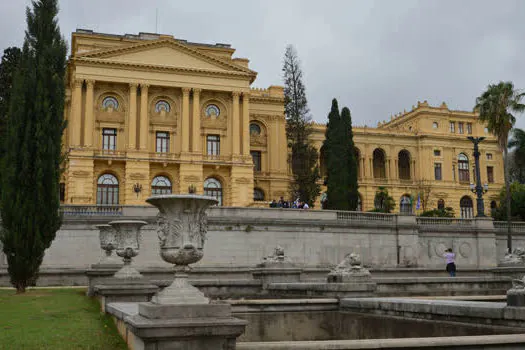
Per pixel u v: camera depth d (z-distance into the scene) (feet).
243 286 83.46
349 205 192.85
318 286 69.51
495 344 36.47
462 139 282.97
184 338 30.58
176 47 203.82
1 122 133.39
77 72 192.24
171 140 204.23
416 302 52.54
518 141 222.28
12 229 83.76
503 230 163.94
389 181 268.62
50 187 86.89
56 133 89.35
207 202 35.78
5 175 85.76
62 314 53.36
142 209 128.16
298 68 225.97
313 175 211.61
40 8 92.84
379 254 146.41
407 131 276.21
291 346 33.58
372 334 45.83
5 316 51.67
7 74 143.33
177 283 33.96
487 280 83.35
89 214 125.18
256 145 235.81
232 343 31.63
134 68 198.29
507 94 167.32
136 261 125.39
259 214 136.98
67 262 121.80
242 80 211.20
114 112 198.59
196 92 205.05
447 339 35.86
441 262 154.10
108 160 190.60
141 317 32.63
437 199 272.92
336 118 199.72
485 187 164.35
